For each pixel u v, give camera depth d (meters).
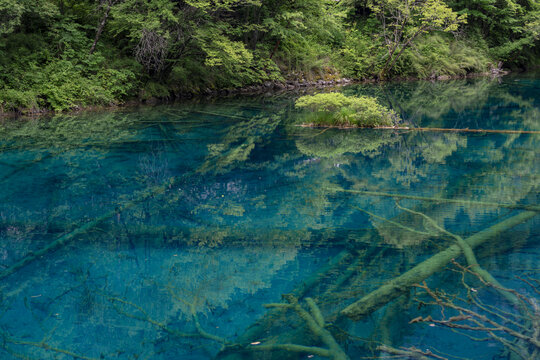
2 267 3.07
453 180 5.11
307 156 6.81
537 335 2.01
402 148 7.25
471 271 2.70
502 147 7.00
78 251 3.32
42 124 9.70
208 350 2.01
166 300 2.53
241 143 7.91
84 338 2.16
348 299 2.43
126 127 9.48
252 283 2.69
